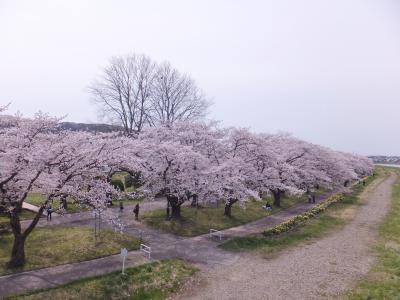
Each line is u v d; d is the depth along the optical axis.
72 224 31.67
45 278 20.27
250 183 40.75
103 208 25.97
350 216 44.78
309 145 57.34
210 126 42.03
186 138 38.66
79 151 23.09
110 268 22.38
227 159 39.00
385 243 32.25
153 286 20.72
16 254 21.53
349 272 24.50
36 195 42.16
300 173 52.94
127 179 49.69
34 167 21.14
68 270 21.66
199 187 33.94
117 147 25.81
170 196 34.94
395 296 20.28
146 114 57.88
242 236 32.34
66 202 36.25
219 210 41.47
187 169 34.66
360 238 34.03
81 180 24.09
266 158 43.12
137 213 35.22
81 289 19.20
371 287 21.72
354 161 92.75
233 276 23.09
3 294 17.91
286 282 22.47
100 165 23.97
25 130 22.20
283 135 60.75
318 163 59.03
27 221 31.53
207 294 20.30
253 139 41.62
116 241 27.64
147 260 24.34
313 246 30.78
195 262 25.16
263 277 23.16
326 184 60.28
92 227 30.80
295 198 57.38
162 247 27.81
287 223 36.41
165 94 59.97
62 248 24.97
